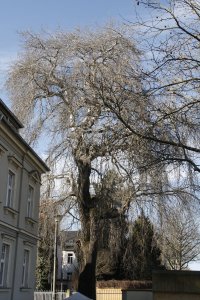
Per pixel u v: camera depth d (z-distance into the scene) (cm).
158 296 1166
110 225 2233
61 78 2286
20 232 2103
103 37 2244
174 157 1184
